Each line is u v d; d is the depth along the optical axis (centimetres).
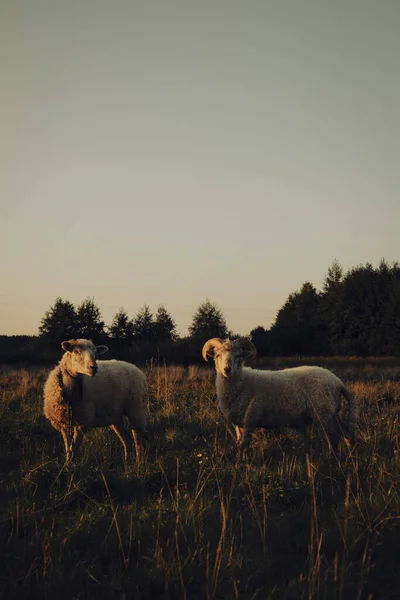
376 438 755
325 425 793
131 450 814
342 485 580
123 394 819
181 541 449
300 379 802
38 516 502
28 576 391
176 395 1247
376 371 2250
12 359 3353
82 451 780
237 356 786
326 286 6781
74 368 751
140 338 4969
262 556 425
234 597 368
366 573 392
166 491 596
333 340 4862
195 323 5750
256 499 542
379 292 4712
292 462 665
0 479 639
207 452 735
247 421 789
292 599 366
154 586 383
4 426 902
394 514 478
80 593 372
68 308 4809
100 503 541
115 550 439
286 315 8044
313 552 422
